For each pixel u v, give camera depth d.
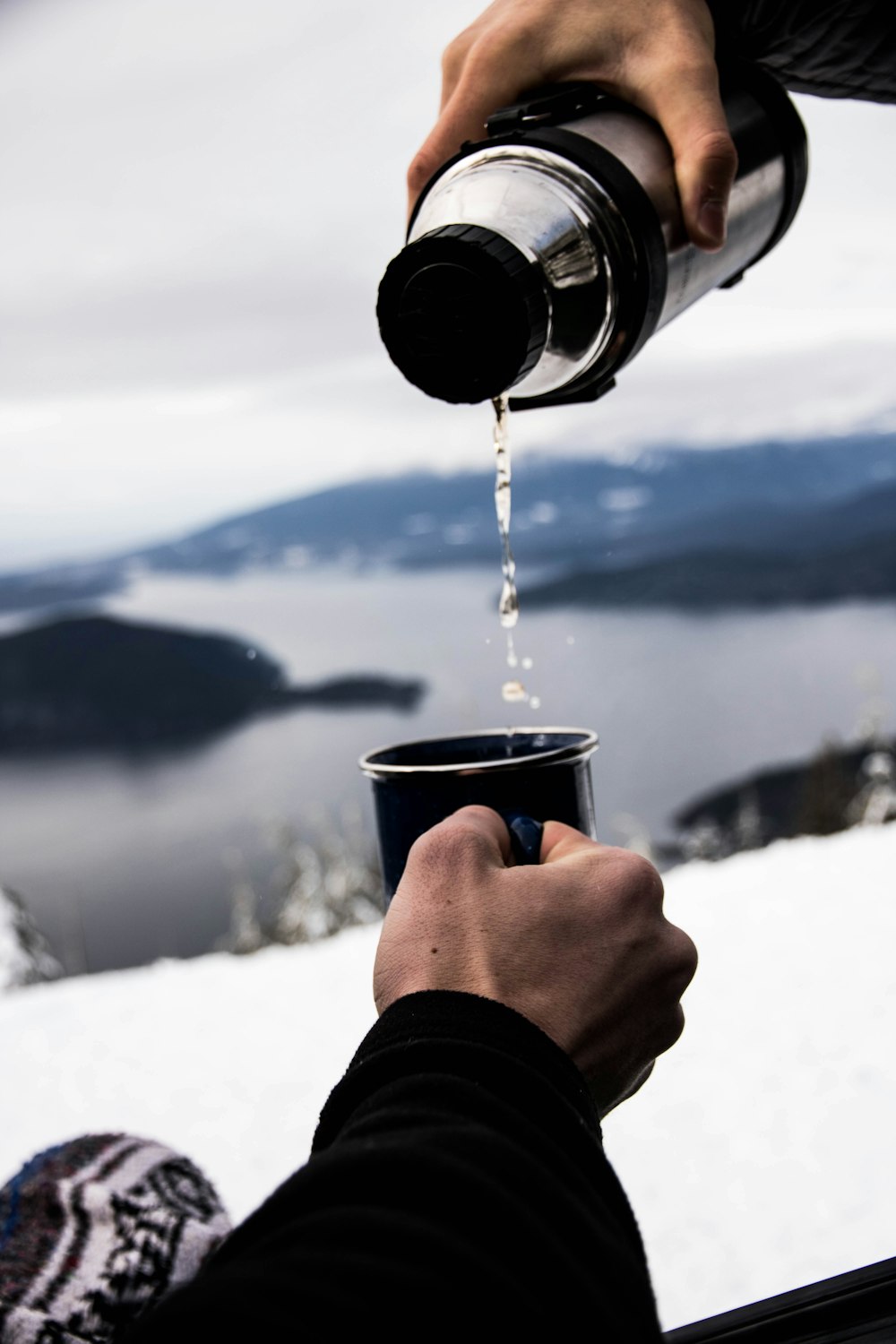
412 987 0.37
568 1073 0.32
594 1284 0.25
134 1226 0.66
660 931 0.39
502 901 0.38
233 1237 0.26
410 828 0.49
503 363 0.52
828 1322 0.76
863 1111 1.83
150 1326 0.21
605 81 0.63
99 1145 0.72
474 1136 0.27
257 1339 0.20
